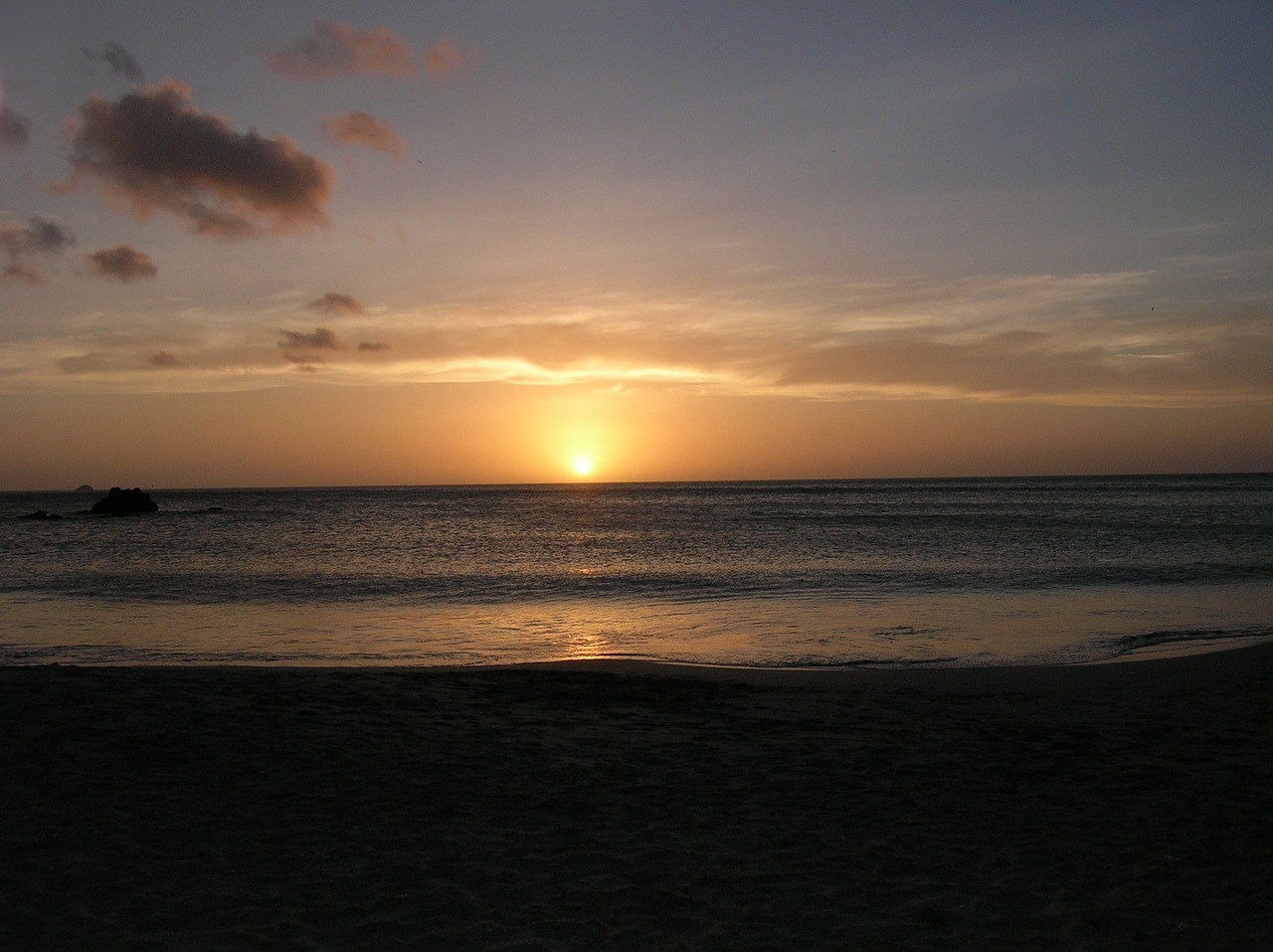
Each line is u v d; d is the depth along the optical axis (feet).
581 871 21.39
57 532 204.74
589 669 50.01
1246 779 29.25
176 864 20.72
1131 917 19.13
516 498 519.60
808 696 42.68
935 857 22.59
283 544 163.84
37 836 21.86
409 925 18.29
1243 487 522.47
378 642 63.05
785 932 18.42
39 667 43.16
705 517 258.16
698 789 27.94
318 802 25.41
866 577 100.58
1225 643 58.80
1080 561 114.42
